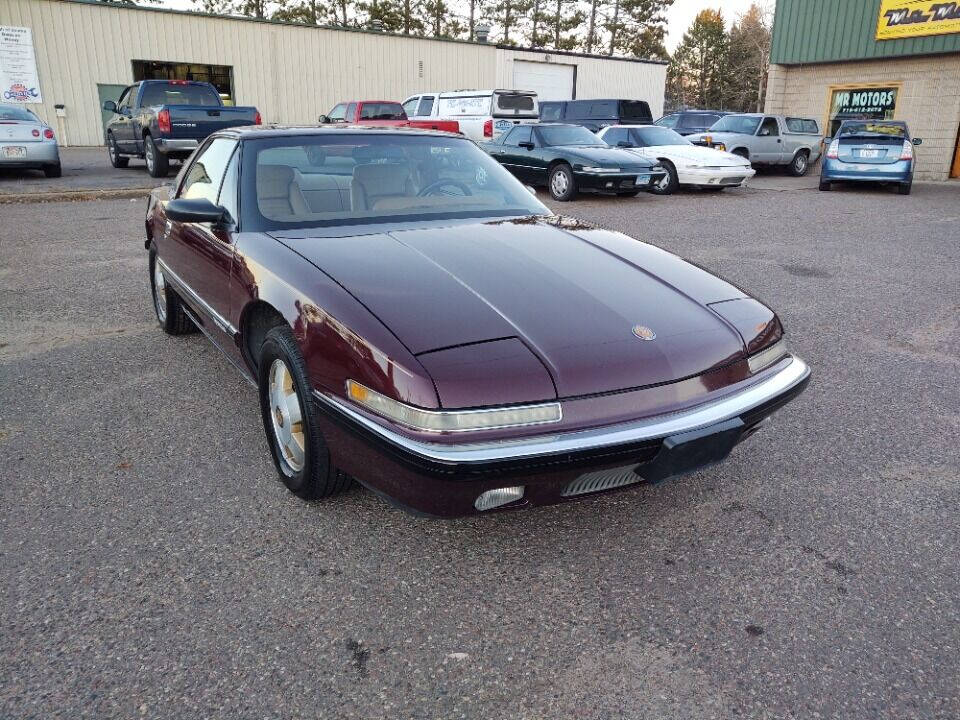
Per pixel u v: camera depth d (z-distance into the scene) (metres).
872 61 19.25
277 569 2.54
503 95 19.94
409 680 2.07
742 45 76.38
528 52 30.75
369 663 2.13
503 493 2.31
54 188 12.02
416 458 2.17
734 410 2.49
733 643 2.23
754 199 14.09
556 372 2.27
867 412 3.97
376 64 27.80
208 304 3.63
